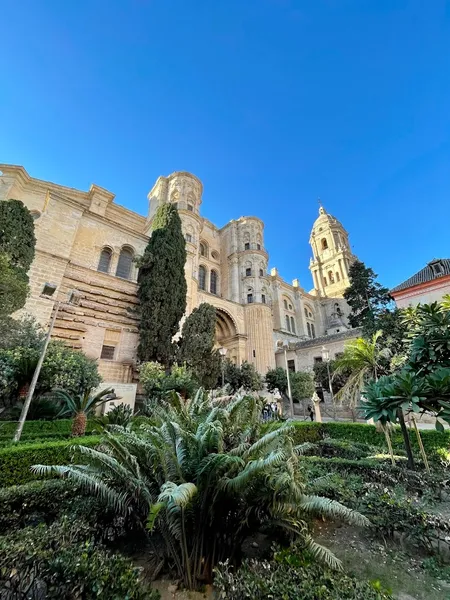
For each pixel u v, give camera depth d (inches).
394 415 245.3
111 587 93.8
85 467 163.3
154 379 601.6
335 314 2084.2
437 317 254.4
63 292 690.8
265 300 1512.1
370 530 176.1
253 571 105.3
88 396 397.7
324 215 2738.7
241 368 1059.9
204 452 148.4
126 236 931.3
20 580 97.1
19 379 422.3
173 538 138.6
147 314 760.3
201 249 1678.2
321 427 505.4
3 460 218.8
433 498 210.5
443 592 122.7
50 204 766.5
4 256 437.4
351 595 89.0
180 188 1362.0
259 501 142.6
